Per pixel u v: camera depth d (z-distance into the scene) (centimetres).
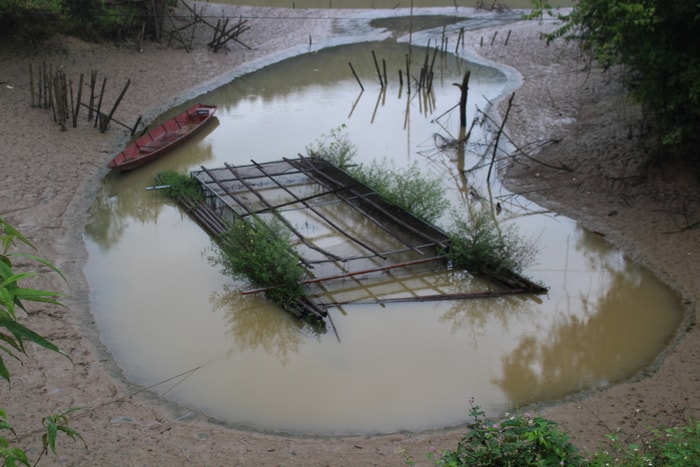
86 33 2456
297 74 2594
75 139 1775
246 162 1736
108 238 1352
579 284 1205
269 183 1584
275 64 2714
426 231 1332
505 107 2141
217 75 2502
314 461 784
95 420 843
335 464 778
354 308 1121
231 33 2938
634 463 612
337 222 1412
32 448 777
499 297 1161
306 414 889
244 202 1481
